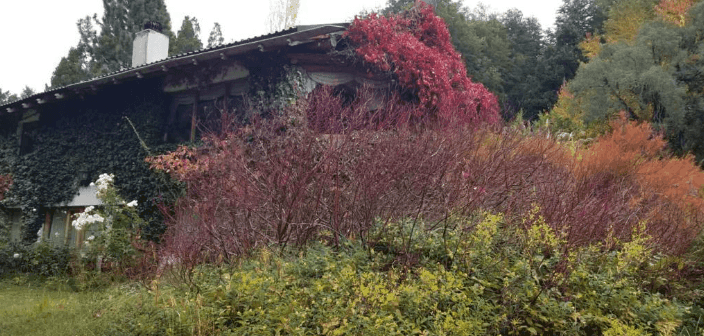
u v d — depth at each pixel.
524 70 38.72
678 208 6.91
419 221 5.91
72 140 14.88
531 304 4.84
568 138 10.05
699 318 5.25
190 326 4.80
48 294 8.94
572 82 16.17
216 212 6.79
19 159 16.16
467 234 5.60
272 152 7.08
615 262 5.43
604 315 4.82
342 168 6.57
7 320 6.14
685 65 15.17
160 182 11.84
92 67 35.38
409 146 6.59
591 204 6.05
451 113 8.45
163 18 35.84
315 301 4.88
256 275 5.41
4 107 15.51
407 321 4.54
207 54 11.08
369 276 4.86
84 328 5.37
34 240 15.35
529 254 5.33
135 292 6.21
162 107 13.05
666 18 17.59
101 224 10.80
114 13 35.09
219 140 8.57
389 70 11.78
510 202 6.23
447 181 6.39
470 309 4.74
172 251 6.57
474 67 34.06
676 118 14.08
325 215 6.39
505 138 7.57
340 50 11.48
